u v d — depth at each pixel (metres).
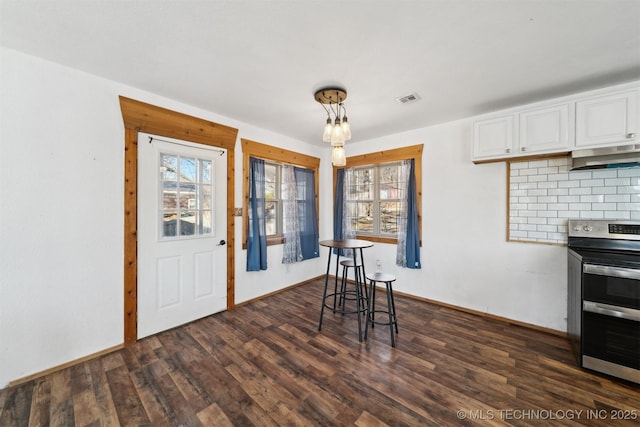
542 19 1.48
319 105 2.73
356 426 1.48
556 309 2.56
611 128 2.07
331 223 4.65
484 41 1.68
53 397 1.71
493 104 2.68
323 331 2.64
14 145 1.82
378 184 4.08
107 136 2.22
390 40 1.68
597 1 1.34
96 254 2.18
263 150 3.53
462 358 2.15
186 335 2.54
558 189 2.54
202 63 1.96
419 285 3.53
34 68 1.88
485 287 2.98
